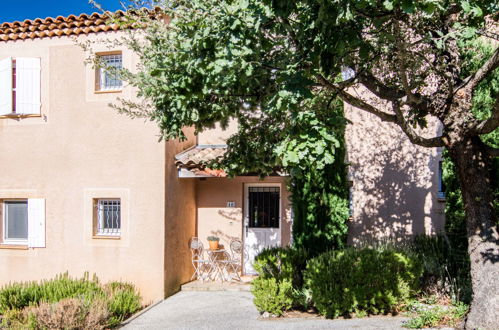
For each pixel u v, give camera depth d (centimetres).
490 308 657
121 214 1041
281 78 536
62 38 1084
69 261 1055
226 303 972
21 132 1097
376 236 1142
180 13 577
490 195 703
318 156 484
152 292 1015
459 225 982
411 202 1133
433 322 730
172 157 1077
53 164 1077
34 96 1081
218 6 540
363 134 1160
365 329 728
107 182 1052
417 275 839
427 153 1129
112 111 1056
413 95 677
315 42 564
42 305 805
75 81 1075
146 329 798
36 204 1073
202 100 626
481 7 571
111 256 1038
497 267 666
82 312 798
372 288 817
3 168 1101
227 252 1187
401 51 646
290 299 853
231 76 570
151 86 614
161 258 1016
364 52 572
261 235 1223
